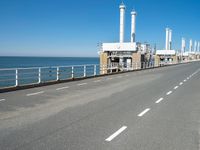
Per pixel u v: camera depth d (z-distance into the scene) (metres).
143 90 16.62
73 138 6.34
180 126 7.68
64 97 13.12
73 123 7.81
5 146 5.74
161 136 6.63
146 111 9.83
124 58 54.62
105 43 55.25
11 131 6.88
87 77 26.39
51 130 7.02
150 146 5.86
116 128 7.32
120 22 57.62
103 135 6.62
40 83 18.62
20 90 15.95
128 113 9.41
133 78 26.78
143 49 56.84
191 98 13.38
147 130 7.17
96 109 10.06
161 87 18.50
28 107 10.27
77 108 10.20
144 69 47.59
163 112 9.70
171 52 89.69
